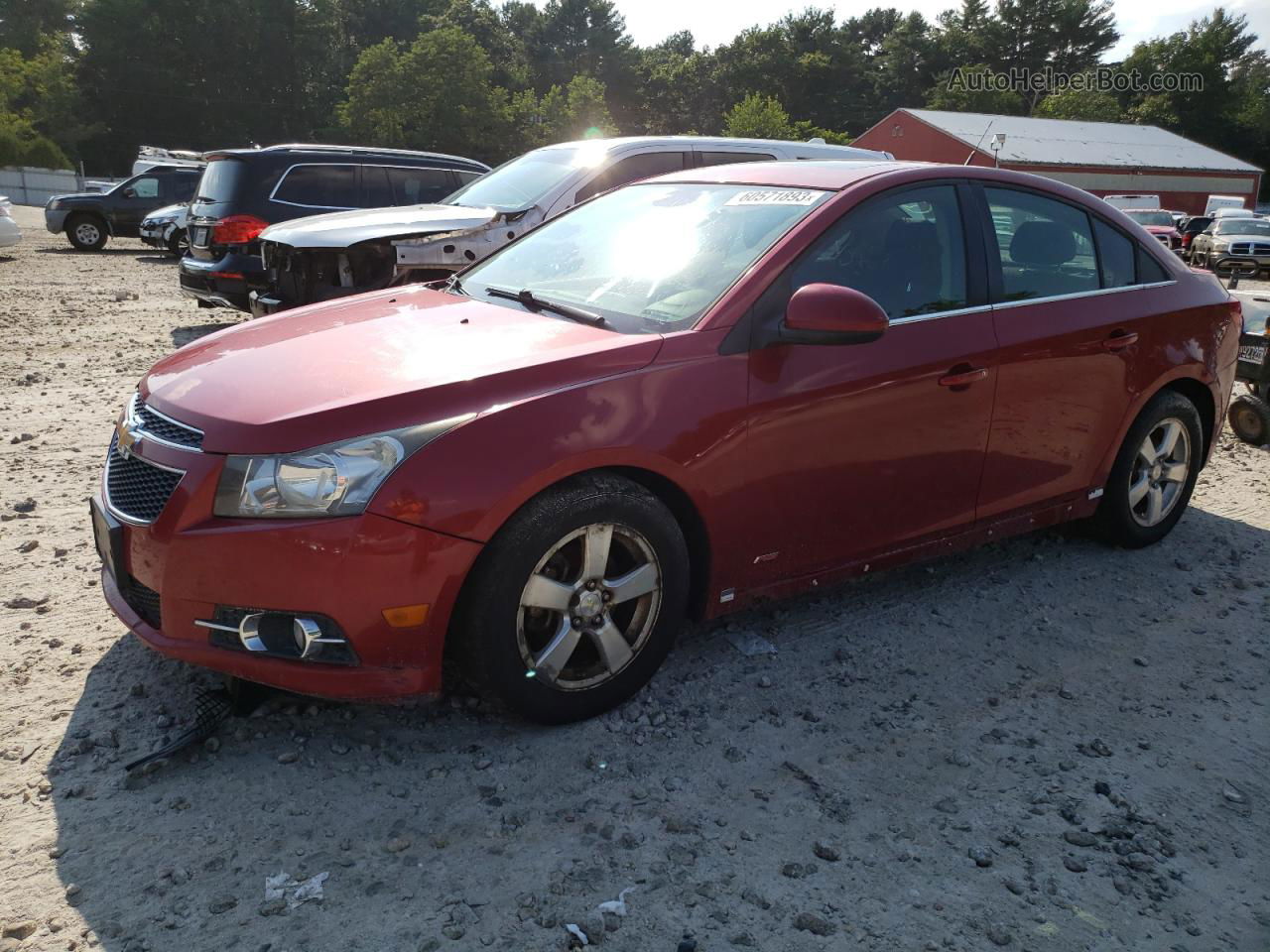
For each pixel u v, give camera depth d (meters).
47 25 87.62
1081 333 4.00
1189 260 28.78
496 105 70.75
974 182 3.90
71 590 3.90
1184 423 4.58
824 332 3.08
